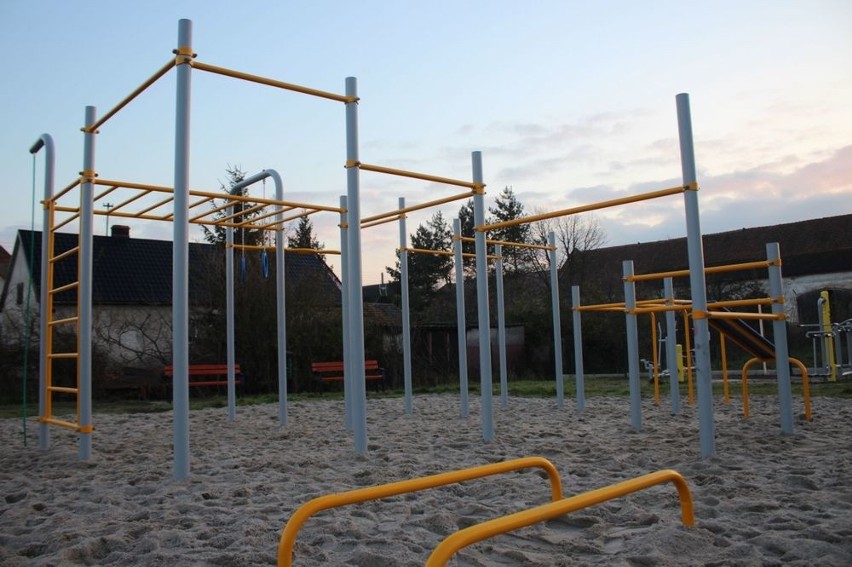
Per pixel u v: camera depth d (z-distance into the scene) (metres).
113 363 17.50
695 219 6.27
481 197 8.01
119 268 22.48
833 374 15.56
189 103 5.88
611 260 38.16
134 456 7.27
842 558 3.40
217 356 18.08
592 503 2.64
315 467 6.40
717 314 6.61
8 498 5.41
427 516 4.43
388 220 10.26
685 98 6.30
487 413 7.71
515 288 34.69
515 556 3.67
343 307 9.40
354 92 6.98
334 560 3.65
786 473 5.50
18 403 15.52
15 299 22.59
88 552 3.87
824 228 33.88
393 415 11.23
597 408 11.67
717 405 11.38
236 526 4.29
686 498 3.77
